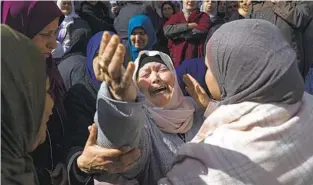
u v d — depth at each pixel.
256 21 1.51
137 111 1.24
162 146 1.66
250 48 1.46
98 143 1.34
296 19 3.65
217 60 1.53
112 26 4.73
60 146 1.89
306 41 3.74
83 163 1.34
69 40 3.35
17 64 1.14
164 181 1.45
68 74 2.29
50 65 1.92
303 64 3.73
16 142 1.18
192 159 1.45
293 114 1.51
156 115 1.69
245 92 1.47
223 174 1.39
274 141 1.45
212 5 4.58
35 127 1.22
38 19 1.62
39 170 1.81
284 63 1.46
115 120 1.22
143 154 1.54
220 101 1.58
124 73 1.18
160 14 5.14
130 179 1.54
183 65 2.59
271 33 1.49
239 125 1.46
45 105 1.25
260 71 1.45
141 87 1.75
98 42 2.19
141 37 3.28
